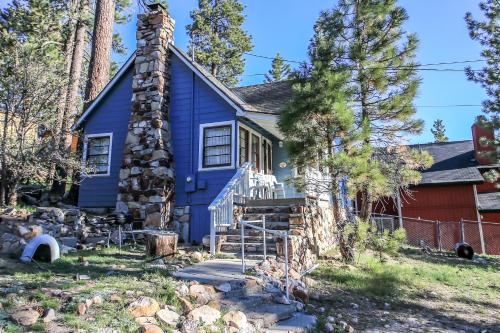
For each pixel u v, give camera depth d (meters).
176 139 11.66
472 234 18.02
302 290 5.85
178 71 12.11
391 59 10.74
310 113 8.74
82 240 9.06
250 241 8.44
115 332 3.21
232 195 9.46
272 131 13.05
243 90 14.82
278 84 14.72
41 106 9.66
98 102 12.78
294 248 7.50
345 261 9.45
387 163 11.23
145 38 12.06
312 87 8.66
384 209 20.44
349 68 10.29
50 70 10.02
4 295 3.68
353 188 8.73
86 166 11.51
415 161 11.50
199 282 5.12
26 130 9.60
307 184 9.50
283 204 9.76
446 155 22.27
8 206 9.06
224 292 4.87
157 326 3.46
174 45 12.26
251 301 4.88
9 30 16.56
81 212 9.44
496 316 6.34
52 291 3.92
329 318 5.16
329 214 12.47
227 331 3.87
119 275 5.13
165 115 11.59
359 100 10.81
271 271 6.30
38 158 9.56
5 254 6.17
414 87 10.56
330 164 8.53
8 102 9.22
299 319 4.80
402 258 12.08
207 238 8.52
